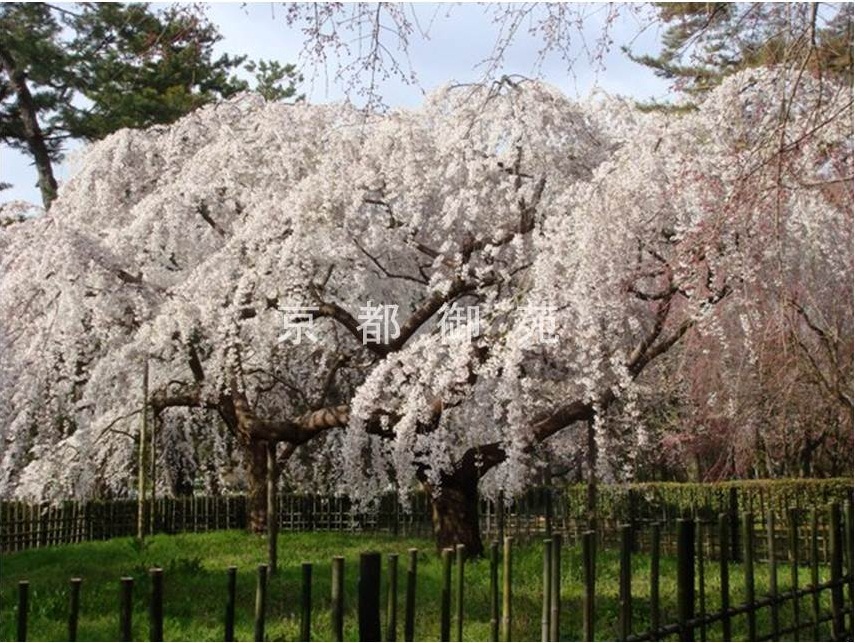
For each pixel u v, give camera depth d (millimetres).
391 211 11180
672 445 15555
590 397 10141
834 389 8961
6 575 10531
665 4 6562
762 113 7824
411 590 4086
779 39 6262
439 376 10000
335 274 11750
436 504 11320
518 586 8852
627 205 9562
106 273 11164
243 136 12055
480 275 10891
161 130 13258
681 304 10133
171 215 11500
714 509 13141
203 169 11766
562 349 10156
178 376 13664
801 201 8977
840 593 6250
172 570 9625
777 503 13727
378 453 12812
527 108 10992
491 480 12180
